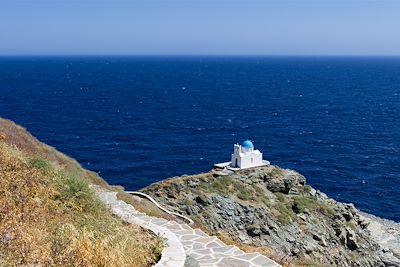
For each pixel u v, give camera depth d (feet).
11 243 35.94
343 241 156.46
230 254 51.24
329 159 293.43
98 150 291.58
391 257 163.43
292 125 406.41
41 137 319.27
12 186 48.01
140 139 328.29
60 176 56.18
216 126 390.21
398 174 263.49
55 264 35.63
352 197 229.25
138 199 103.14
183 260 43.60
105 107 483.10
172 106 509.76
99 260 38.88
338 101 586.86
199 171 254.47
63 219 44.96
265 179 169.27
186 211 136.77
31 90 618.85
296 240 141.79
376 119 447.42
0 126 90.58
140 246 45.34
